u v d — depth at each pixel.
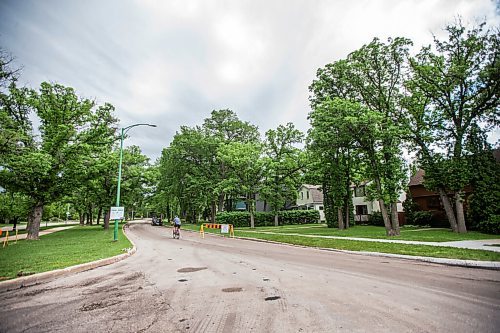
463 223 21.56
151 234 30.77
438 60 22.58
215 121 48.75
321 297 6.11
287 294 6.40
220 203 47.59
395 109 23.81
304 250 15.58
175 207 65.81
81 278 8.70
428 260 10.95
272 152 39.88
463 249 12.16
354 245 15.55
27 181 22.48
